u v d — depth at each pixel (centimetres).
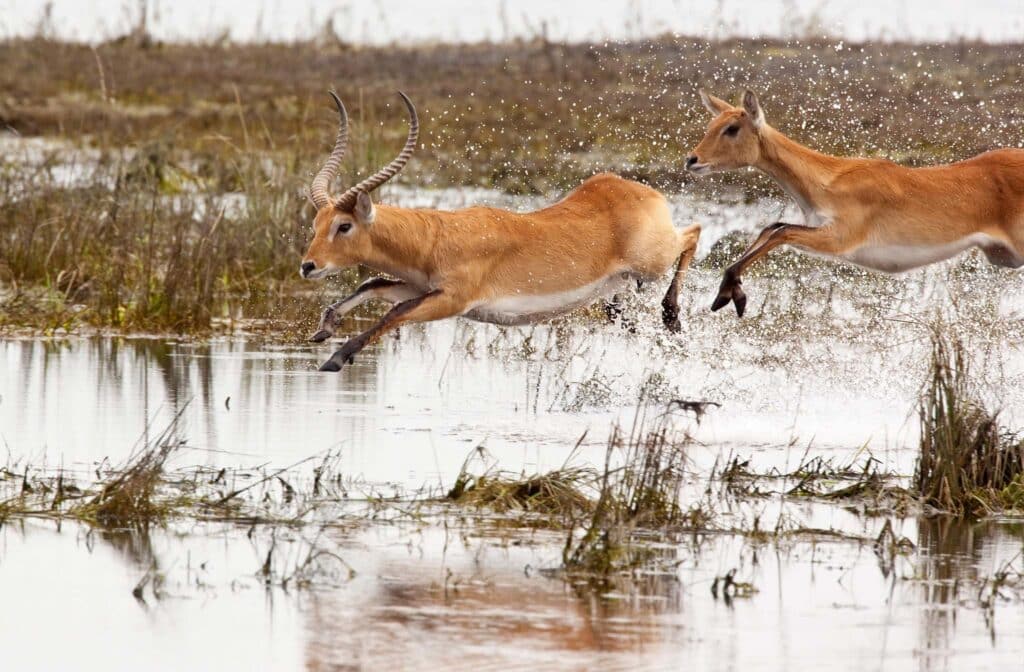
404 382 4359
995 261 4106
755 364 4447
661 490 3042
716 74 10338
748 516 3039
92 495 3006
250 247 5941
